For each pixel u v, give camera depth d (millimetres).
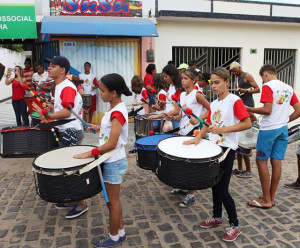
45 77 7004
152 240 2988
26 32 7047
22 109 7262
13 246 2898
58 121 3320
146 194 4051
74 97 3273
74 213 3414
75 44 7832
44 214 3512
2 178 4598
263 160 3570
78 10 7594
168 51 8641
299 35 10070
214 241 2967
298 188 4203
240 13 9031
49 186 2428
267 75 3635
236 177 4648
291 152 5973
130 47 8203
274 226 3232
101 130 2703
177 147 2854
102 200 3854
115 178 2693
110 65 8156
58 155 2760
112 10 7738
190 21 8695
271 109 3428
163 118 4410
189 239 3004
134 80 5617
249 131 4285
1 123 8805
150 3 8062
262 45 9664
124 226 3252
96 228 3209
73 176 2422
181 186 2600
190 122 3576
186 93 3736
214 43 9078
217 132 2744
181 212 3555
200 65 9203
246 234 3080
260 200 3711
